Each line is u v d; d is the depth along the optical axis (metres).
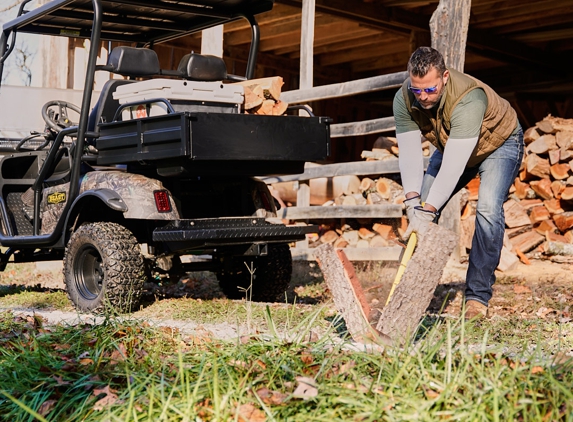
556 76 14.69
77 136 5.54
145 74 5.66
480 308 4.46
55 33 6.60
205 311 5.15
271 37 12.62
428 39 11.97
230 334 4.16
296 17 11.76
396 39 12.77
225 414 2.43
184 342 3.79
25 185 6.44
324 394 2.58
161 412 2.47
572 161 8.33
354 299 3.55
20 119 7.48
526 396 2.52
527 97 14.10
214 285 7.59
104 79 10.44
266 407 2.46
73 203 5.56
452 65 7.16
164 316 5.10
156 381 2.85
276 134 5.27
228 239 5.26
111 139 5.39
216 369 2.66
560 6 10.66
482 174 4.49
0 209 6.31
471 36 11.90
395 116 4.32
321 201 8.81
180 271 5.82
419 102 3.98
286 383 2.78
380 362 2.87
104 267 5.32
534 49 13.23
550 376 2.52
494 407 2.30
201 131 4.91
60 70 10.57
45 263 9.57
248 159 5.12
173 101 5.16
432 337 3.09
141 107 5.31
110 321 4.13
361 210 8.22
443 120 4.06
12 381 3.12
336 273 3.58
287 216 8.81
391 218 8.47
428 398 2.50
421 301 3.49
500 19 11.42
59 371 3.12
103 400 2.75
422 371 2.61
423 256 3.45
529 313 5.27
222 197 5.85
